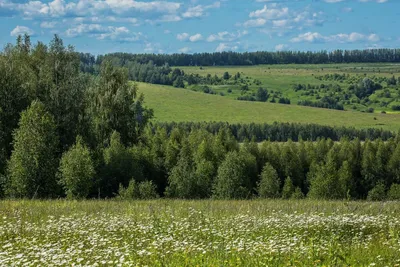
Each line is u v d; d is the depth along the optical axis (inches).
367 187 3329.2
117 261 335.9
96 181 1744.6
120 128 2192.4
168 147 2465.6
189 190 2085.4
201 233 469.7
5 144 1674.5
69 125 1808.6
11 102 1724.9
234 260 336.5
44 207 757.9
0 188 1578.5
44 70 1834.4
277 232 465.1
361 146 3454.7
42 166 1524.4
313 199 1047.6
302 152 3393.2
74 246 413.7
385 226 508.1
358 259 349.1
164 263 338.3
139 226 511.5
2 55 1888.5
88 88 2146.9
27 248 401.4
